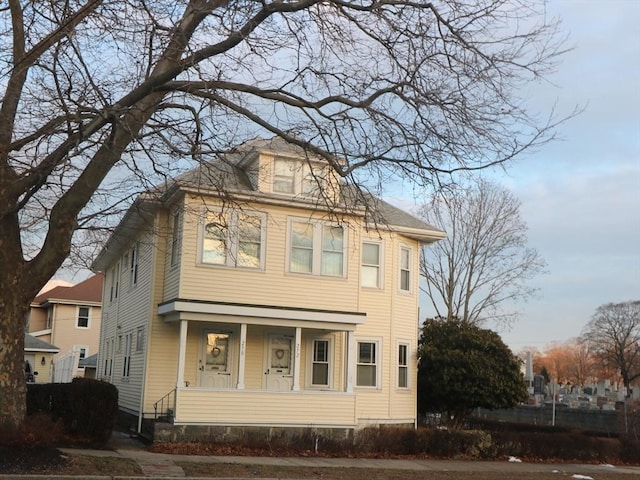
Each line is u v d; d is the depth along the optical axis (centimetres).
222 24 1162
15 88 1244
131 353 2330
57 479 1136
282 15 1229
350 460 1727
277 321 2073
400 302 2405
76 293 5100
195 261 2002
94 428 1600
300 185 2152
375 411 2266
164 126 1246
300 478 1348
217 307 1980
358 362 2289
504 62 1147
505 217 4925
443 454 1936
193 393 1880
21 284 1258
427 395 2402
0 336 1241
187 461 1469
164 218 2109
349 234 2236
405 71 1227
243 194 1834
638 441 2173
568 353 11788
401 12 1189
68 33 1087
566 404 3834
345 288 2208
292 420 1983
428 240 2519
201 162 1270
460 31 1166
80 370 4925
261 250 2097
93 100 1191
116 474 1221
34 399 1673
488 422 2764
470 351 2328
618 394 4175
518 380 2312
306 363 2227
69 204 1254
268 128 1246
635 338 7475
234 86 1249
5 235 1241
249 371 2155
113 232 1438
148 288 2147
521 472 1700
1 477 1092
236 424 1911
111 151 1176
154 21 1140
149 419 1992
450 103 1183
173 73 1187
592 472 1803
